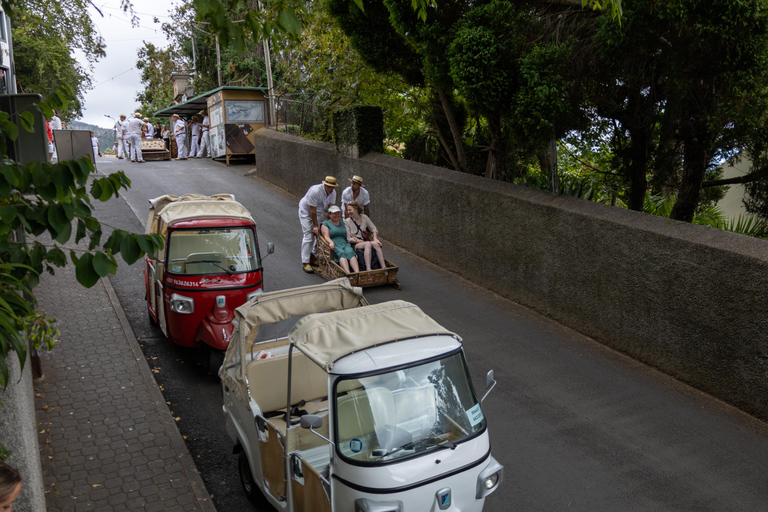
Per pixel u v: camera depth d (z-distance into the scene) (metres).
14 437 3.98
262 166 21.16
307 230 11.76
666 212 11.70
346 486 3.99
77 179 3.51
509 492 5.63
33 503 3.79
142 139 27.16
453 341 4.68
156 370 8.07
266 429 4.78
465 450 4.25
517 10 9.93
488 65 9.57
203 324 7.73
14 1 4.74
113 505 5.26
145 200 16.94
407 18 11.10
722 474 5.96
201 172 22.22
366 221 11.67
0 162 3.22
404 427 4.19
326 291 5.96
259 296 5.74
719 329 7.45
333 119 16.25
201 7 4.04
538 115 9.07
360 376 4.21
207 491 5.62
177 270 7.80
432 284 11.69
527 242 10.42
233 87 23.39
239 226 8.25
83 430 6.43
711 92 8.00
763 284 6.90
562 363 8.45
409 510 3.95
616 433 6.68
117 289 10.96
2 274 3.31
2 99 4.89
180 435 6.40
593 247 9.13
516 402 7.34
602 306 9.10
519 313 10.30
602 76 8.89
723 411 7.23
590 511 5.37
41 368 7.81
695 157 9.12
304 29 16.00
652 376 8.12
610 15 7.92
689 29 7.22
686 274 7.79
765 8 6.92
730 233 7.62
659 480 5.84
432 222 12.89
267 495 4.99
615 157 10.66
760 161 8.88
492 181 11.55
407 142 16.89
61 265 3.56
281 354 6.05
